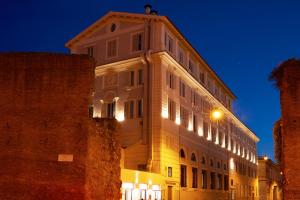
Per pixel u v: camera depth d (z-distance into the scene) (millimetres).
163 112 38781
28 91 17391
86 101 17406
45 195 16578
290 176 16328
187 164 44969
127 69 41344
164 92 39438
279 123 19828
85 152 17000
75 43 46812
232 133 70750
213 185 55250
